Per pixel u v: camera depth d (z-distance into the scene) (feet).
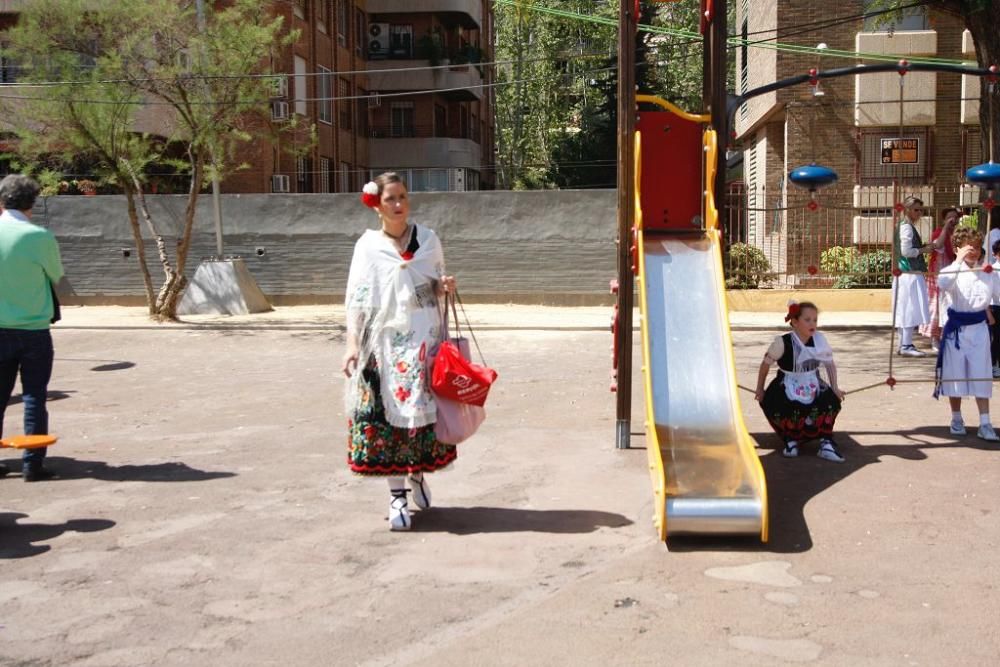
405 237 18.63
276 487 21.97
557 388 35.32
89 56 60.03
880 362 40.50
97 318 62.90
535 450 25.25
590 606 14.74
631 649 13.20
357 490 21.70
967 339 25.11
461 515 19.63
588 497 20.81
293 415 31.12
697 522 17.26
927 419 28.50
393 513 18.62
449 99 136.87
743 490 17.83
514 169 158.10
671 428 19.97
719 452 19.21
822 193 74.02
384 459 18.45
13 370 23.16
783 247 76.59
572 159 130.21
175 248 71.77
